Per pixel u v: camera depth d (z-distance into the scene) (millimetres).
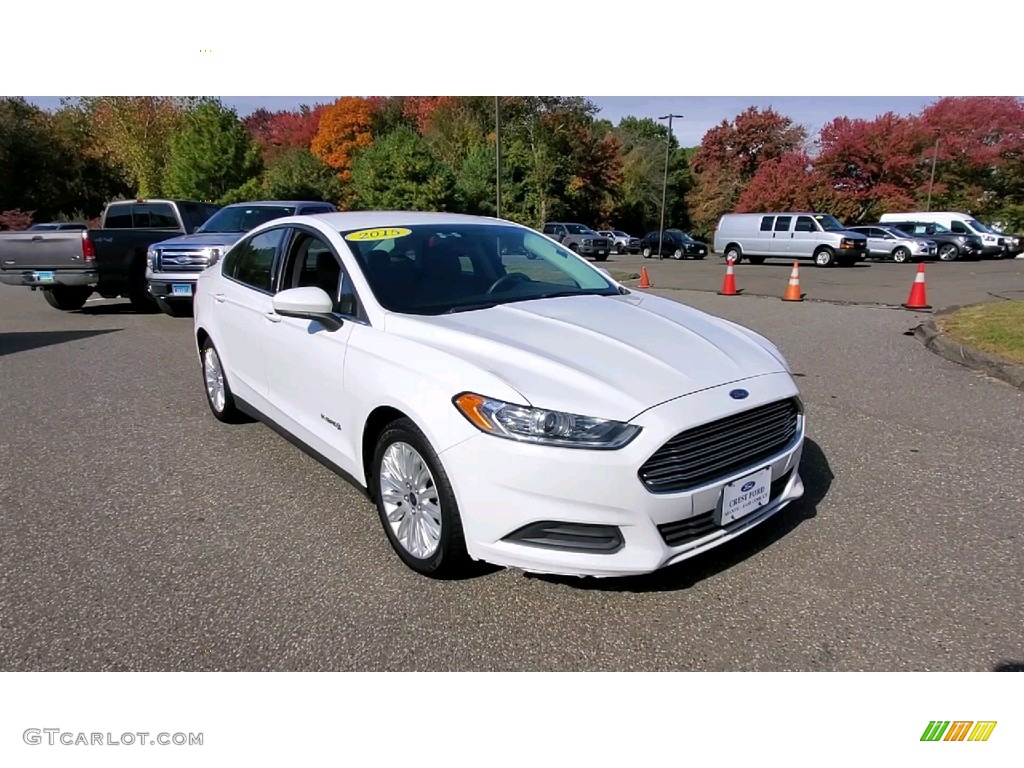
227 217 10781
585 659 2498
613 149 53938
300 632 2650
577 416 2498
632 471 2467
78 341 8867
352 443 3291
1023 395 5703
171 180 35781
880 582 2910
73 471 4309
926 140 42406
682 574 2988
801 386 6082
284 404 3979
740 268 23922
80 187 44625
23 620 2740
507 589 2900
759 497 2854
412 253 3721
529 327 3133
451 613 2748
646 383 2664
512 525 2570
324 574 3049
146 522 3584
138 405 5809
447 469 2686
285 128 62750
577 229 34375
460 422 2637
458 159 41656
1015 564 3039
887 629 2615
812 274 20328
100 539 3404
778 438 2973
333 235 3738
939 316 9320
